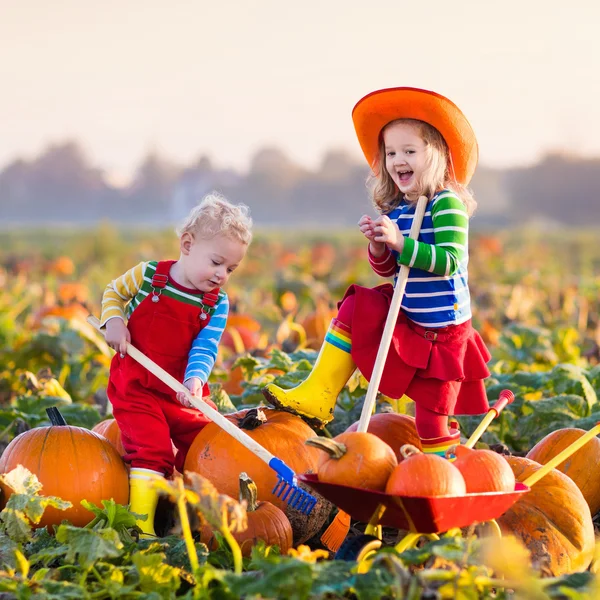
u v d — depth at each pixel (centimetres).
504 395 529
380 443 425
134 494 523
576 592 363
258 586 363
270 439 534
